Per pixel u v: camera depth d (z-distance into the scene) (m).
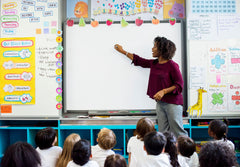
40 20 2.84
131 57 2.87
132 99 2.97
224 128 2.10
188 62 2.79
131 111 2.95
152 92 2.62
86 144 1.57
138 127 2.01
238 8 2.79
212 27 2.79
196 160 1.80
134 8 3.04
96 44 2.97
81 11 3.08
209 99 2.78
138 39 2.95
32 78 2.84
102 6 3.06
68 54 2.98
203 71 2.78
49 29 2.83
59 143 2.79
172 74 2.54
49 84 2.83
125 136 2.83
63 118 2.81
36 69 2.84
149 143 1.53
